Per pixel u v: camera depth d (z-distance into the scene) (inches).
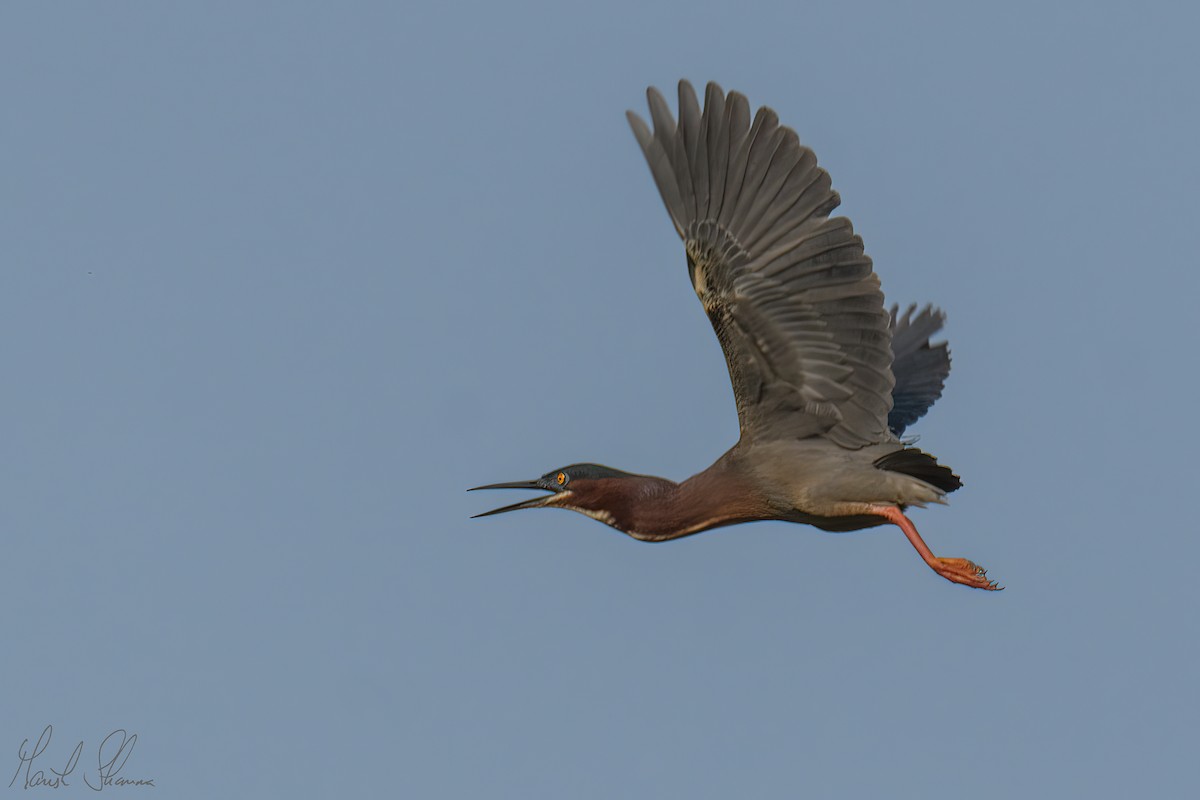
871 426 550.3
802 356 545.6
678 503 589.6
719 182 526.9
